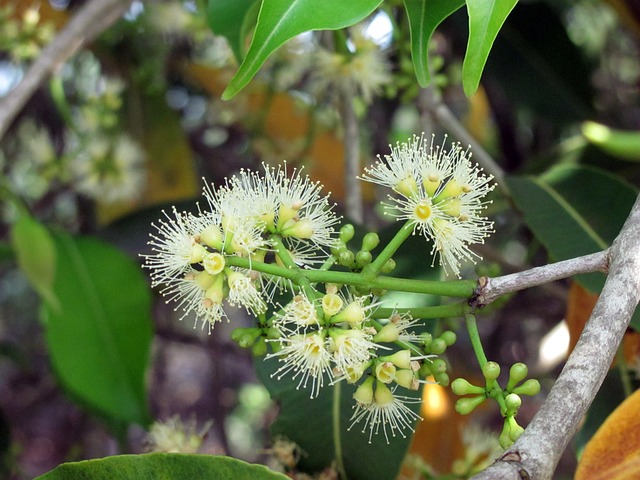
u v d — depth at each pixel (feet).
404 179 0.48
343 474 0.60
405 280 0.46
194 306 0.49
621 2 0.97
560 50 1.08
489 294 0.44
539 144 1.25
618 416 0.41
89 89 1.27
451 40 1.14
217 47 1.18
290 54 0.96
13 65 1.08
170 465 0.41
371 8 0.44
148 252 0.97
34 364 1.71
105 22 0.91
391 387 0.52
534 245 1.01
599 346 0.38
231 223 0.47
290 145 1.22
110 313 0.81
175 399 1.82
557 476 1.31
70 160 1.10
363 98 0.95
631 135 0.81
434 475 0.76
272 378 0.61
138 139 1.23
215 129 1.36
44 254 0.77
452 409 0.89
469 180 0.49
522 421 1.26
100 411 1.01
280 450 0.60
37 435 1.65
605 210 0.69
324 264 0.48
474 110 1.30
